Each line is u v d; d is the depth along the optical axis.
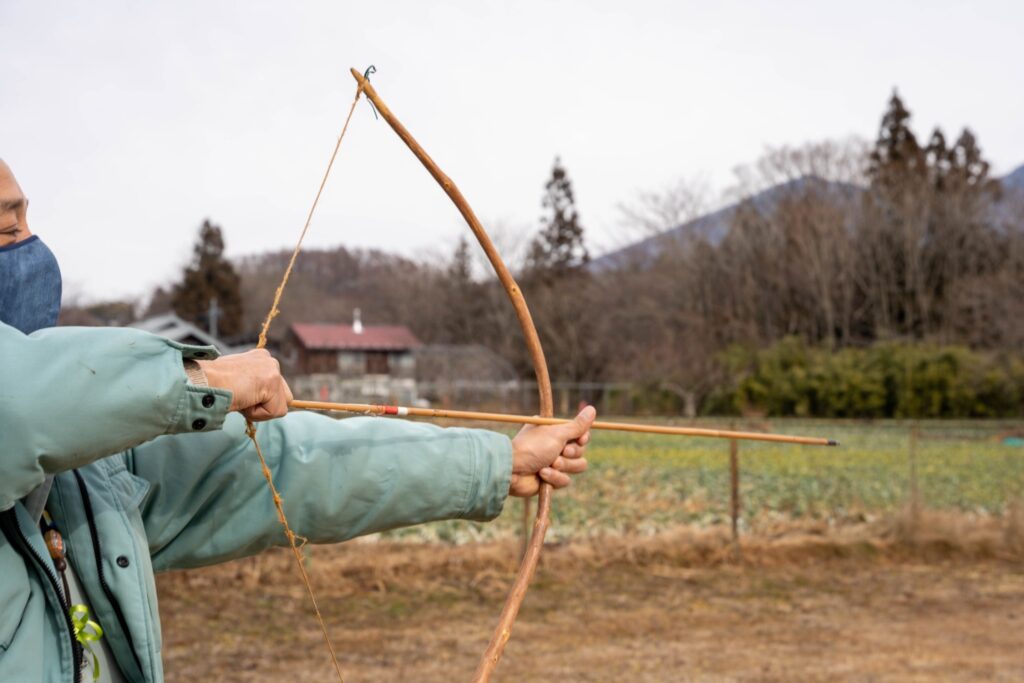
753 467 18.05
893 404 35.94
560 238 56.97
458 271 55.44
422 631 8.09
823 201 49.12
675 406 40.09
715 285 49.16
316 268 79.81
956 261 45.50
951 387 35.06
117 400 1.30
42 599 1.41
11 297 1.47
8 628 1.34
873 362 37.19
